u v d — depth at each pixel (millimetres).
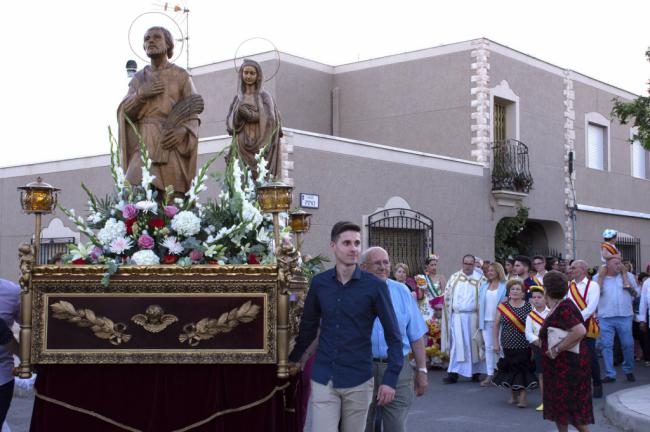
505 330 10594
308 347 5457
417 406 10680
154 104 6242
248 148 9242
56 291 5016
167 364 5047
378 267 6141
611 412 9602
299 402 5891
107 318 4988
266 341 4969
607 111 27359
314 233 17328
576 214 25594
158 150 6133
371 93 23672
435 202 20422
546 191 24328
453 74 22219
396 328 5234
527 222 25234
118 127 6285
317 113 23672
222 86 22062
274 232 5172
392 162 19281
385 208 19047
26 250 5004
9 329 5418
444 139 22344
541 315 9586
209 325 4965
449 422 9539
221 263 5184
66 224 20203
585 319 10984
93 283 4984
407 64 23000
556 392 7309
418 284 14445
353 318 5137
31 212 5113
